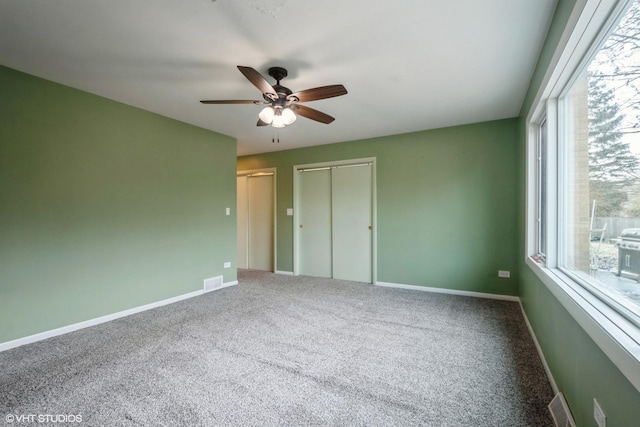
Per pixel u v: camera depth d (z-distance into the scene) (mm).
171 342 2623
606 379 1129
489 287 3996
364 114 3668
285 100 2455
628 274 1195
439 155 4266
